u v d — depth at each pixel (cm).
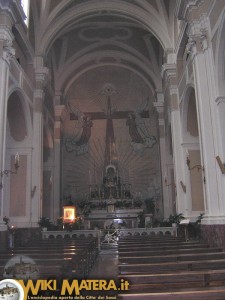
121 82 2127
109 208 1753
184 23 1100
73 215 1330
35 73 1377
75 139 2052
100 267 826
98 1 1441
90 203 1827
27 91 1262
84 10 1452
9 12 931
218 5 799
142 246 712
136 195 1941
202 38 902
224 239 750
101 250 1198
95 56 1997
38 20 1410
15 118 1255
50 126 1756
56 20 1441
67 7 1437
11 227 1054
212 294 329
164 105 1844
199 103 894
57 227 1316
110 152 2023
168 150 1833
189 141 1289
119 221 1720
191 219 1184
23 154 1270
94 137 2058
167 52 1402
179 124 1339
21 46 1242
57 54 1897
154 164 1984
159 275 384
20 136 1281
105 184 1914
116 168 1973
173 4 1360
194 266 457
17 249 721
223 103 805
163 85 1819
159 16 1427
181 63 1346
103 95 2123
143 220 1508
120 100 2114
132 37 1859
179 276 388
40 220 1258
